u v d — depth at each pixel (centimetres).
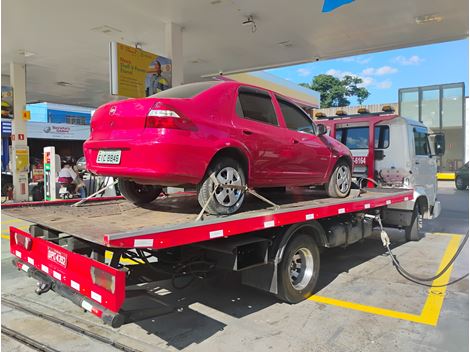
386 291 523
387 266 644
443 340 384
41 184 1522
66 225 364
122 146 395
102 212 457
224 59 1404
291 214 444
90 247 363
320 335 395
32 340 382
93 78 1656
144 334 398
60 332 401
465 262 672
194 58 1384
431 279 551
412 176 796
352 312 452
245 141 444
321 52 1325
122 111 402
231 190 427
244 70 1576
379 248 775
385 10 962
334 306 470
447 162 2527
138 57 948
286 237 451
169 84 1023
